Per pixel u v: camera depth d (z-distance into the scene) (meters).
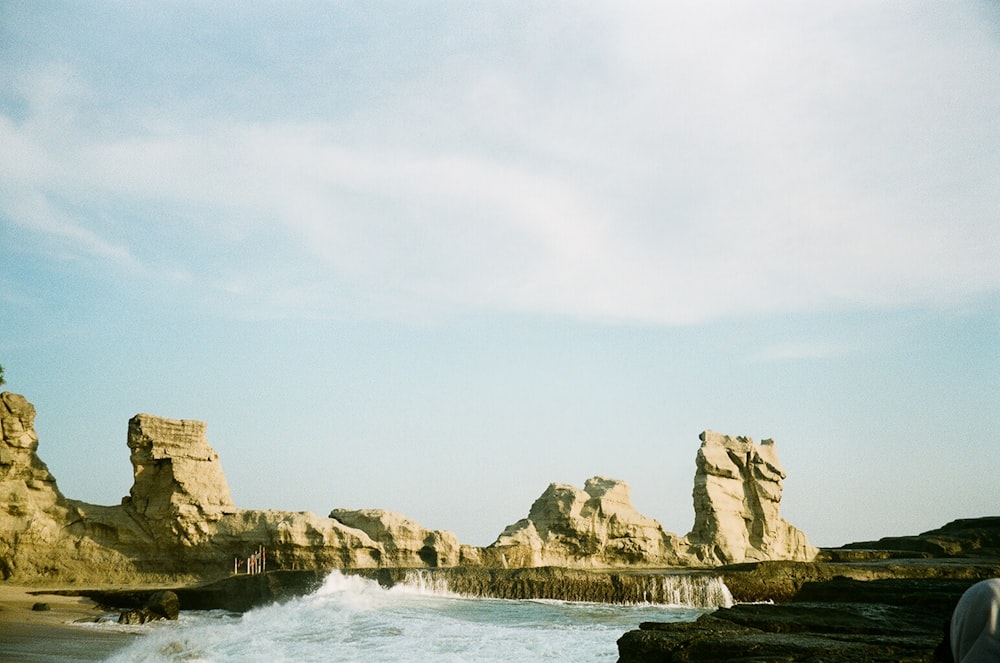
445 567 46.22
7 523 44.50
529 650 24.44
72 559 45.03
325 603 36.06
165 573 46.09
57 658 24.94
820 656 17.64
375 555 47.59
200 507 46.50
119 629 32.41
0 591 40.84
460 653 24.03
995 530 71.12
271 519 46.75
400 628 29.27
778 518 64.56
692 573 45.16
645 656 19.58
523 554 52.12
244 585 41.12
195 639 28.09
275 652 25.19
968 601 6.20
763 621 24.39
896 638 20.06
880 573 48.44
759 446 65.56
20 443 45.94
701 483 62.75
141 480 47.50
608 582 43.56
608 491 57.34
